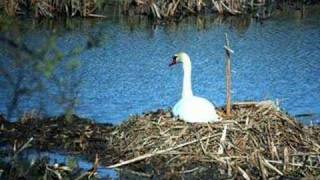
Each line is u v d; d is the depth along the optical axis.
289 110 25.62
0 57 26.12
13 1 39.91
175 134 18.80
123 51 35.12
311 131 19.62
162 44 37.50
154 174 17.81
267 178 17.53
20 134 20.22
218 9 45.34
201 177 17.56
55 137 20.06
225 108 20.80
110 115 24.11
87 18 42.44
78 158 18.80
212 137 18.56
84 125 21.02
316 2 49.81
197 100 19.61
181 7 44.81
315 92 28.56
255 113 19.66
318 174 17.83
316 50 36.81
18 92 13.08
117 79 29.52
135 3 44.97
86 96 26.41
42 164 17.12
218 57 34.81
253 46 37.59
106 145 19.33
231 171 17.69
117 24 41.72
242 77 30.78
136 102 26.14
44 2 41.41
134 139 18.98
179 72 31.34
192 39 39.03
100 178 17.50
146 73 30.94
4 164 16.00
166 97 27.16
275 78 30.86
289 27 42.47
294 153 18.45
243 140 18.53
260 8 47.25
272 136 18.88
